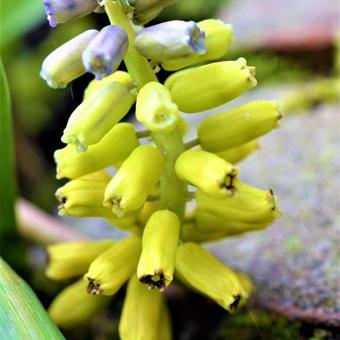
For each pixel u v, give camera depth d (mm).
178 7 206
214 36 114
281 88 188
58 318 132
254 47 193
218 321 139
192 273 120
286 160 167
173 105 107
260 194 115
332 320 131
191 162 112
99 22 195
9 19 168
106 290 118
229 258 147
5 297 115
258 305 136
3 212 146
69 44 110
